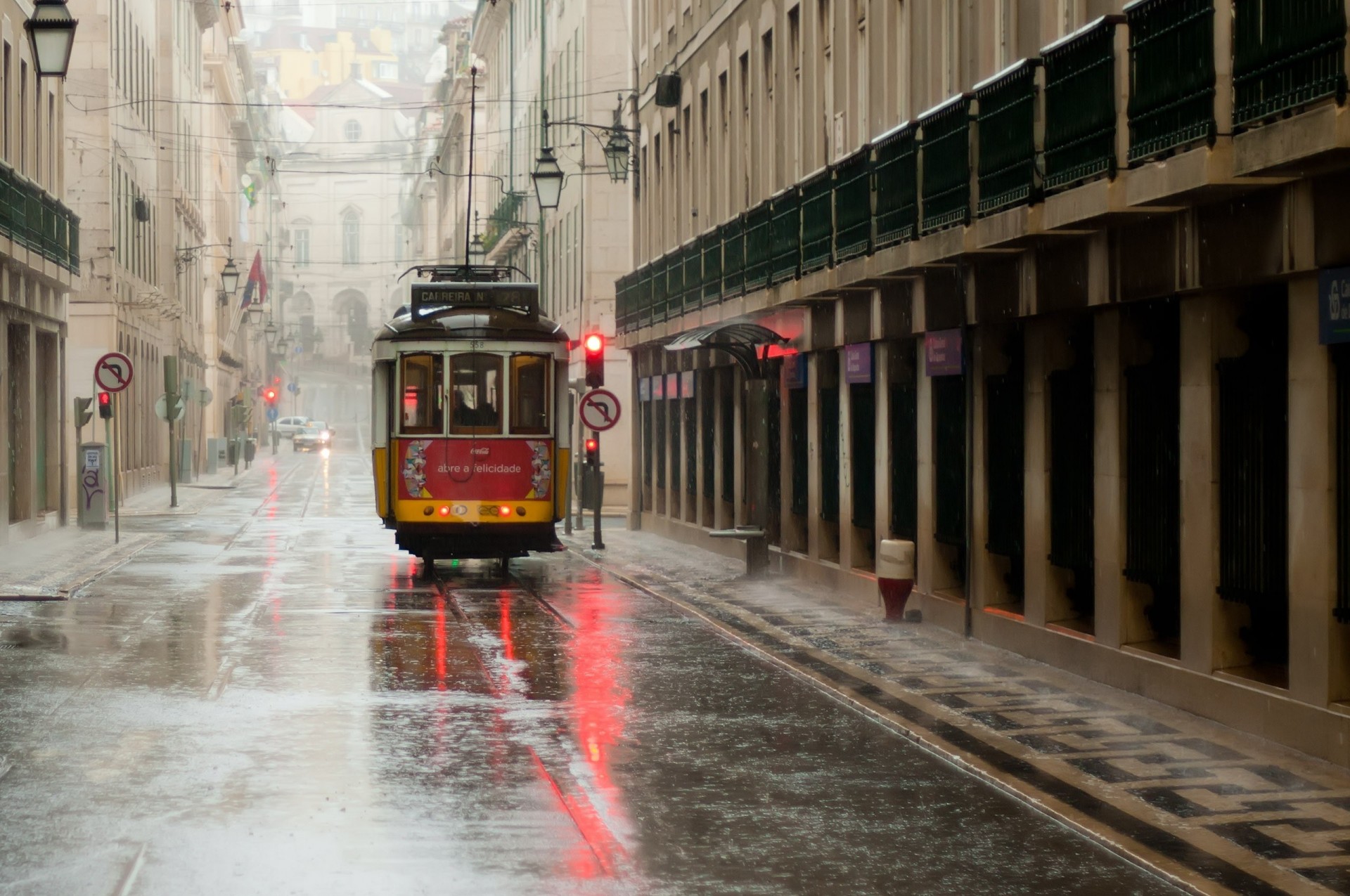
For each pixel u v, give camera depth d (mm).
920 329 28531
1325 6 14781
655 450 55500
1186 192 17531
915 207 26609
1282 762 16312
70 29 28344
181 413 68875
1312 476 16688
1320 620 16516
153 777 15523
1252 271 17656
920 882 12094
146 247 83188
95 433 67938
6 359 46125
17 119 47938
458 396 37344
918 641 25953
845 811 14383
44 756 16516
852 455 32938
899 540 28625
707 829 13695
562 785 15352
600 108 67062
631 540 51969
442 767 16109
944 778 15844
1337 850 12820
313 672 22578
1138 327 21312
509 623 28625
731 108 43344
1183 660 19453
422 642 25891
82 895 11539
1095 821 13766
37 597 32031
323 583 36312
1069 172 20562
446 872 12195
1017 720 18703
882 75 31203
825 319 34375
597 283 66500
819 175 32031
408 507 37250
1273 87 15773
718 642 26203
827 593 33719
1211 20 17125
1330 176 16141
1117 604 21281
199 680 21766
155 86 87312
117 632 27031
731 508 44938
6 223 42344
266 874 12117
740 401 42531
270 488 88438
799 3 36875
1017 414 25078
